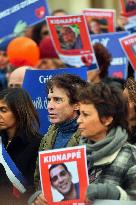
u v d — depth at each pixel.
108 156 6.22
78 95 6.48
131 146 6.29
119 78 10.91
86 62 10.54
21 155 7.43
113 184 6.15
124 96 6.52
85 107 6.29
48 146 7.27
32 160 7.41
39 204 6.34
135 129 7.07
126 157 6.21
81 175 6.24
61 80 7.20
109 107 6.25
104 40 11.22
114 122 6.30
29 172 7.37
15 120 7.49
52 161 6.28
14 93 7.51
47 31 13.59
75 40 10.51
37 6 10.59
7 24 10.48
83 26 10.41
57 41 10.60
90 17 12.45
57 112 7.18
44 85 8.64
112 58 11.19
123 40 10.15
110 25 12.35
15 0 10.48
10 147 7.50
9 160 7.14
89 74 10.62
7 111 7.46
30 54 11.32
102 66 10.84
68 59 10.60
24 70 9.75
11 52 11.36
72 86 7.17
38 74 8.66
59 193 6.26
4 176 7.11
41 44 11.96
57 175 6.27
